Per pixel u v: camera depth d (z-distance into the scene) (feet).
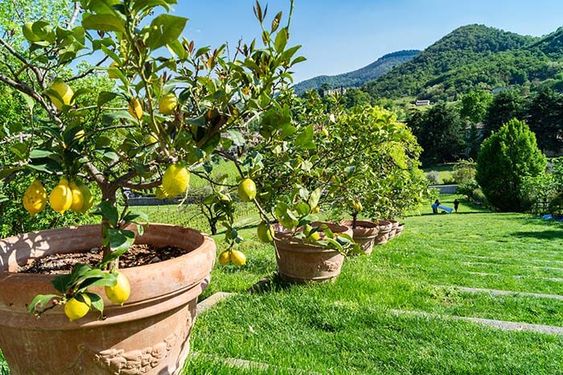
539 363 10.66
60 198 4.13
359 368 10.00
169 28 3.37
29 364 4.79
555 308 16.10
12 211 14.60
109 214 4.32
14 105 14.57
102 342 4.69
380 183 18.86
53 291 4.41
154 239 7.15
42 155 4.11
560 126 145.89
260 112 4.85
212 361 8.43
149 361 5.01
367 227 25.85
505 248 32.04
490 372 10.09
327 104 14.29
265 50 4.79
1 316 4.60
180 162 4.14
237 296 14.17
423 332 12.28
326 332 12.00
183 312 5.41
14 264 6.02
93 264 5.94
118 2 3.23
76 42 4.60
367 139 12.98
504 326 14.10
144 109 4.38
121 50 4.18
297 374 8.64
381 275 19.34
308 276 15.80
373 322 12.76
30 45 4.72
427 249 29.99
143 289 4.62
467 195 100.01
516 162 79.46
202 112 4.91
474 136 163.63
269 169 6.89
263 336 11.10
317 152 11.87
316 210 6.90
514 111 155.22
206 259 5.50
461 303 16.38
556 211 64.28
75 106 5.02
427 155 161.99
